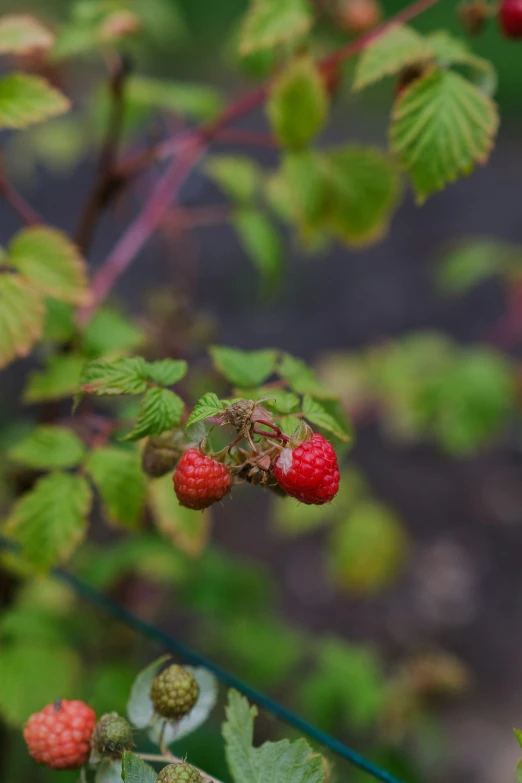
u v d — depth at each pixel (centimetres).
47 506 60
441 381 103
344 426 59
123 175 72
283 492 50
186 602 92
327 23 76
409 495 160
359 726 93
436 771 105
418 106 60
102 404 79
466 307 202
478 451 167
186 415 54
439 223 234
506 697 122
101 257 198
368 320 196
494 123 60
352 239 73
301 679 104
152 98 81
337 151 71
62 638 75
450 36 63
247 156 238
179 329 79
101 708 74
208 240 217
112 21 70
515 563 147
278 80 69
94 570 84
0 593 73
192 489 49
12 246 63
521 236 226
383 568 108
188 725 51
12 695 69
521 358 184
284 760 49
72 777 76
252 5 68
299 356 181
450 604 139
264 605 97
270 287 81
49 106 61
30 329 60
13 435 84
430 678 93
